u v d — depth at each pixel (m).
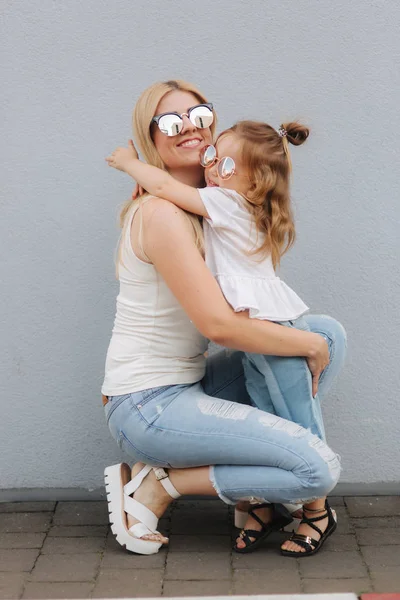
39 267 3.54
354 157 3.48
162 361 3.01
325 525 3.09
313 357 2.96
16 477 3.65
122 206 3.38
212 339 2.89
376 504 3.53
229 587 2.81
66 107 3.46
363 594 2.69
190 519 3.42
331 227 3.51
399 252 3.53
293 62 3.44
